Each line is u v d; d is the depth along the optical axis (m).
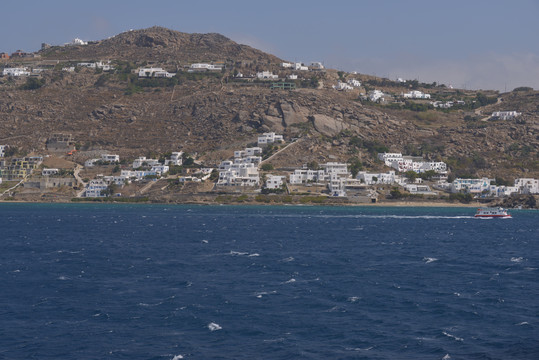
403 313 89.44
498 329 82.12
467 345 75.88
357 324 83.94
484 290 104.75
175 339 77.94
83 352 73.75
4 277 115.00
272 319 86.00
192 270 122.62
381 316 87.75
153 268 125.12
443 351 73.81
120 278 114.06
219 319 85.94
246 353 73.19
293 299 96.81
